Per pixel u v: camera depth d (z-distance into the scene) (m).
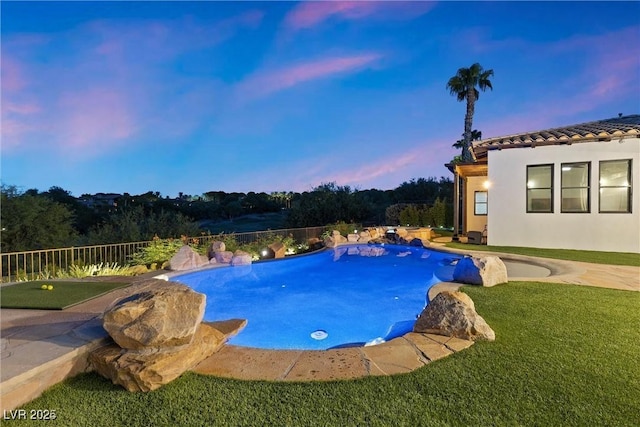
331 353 3.40
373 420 2.36
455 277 6.54
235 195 31.69
